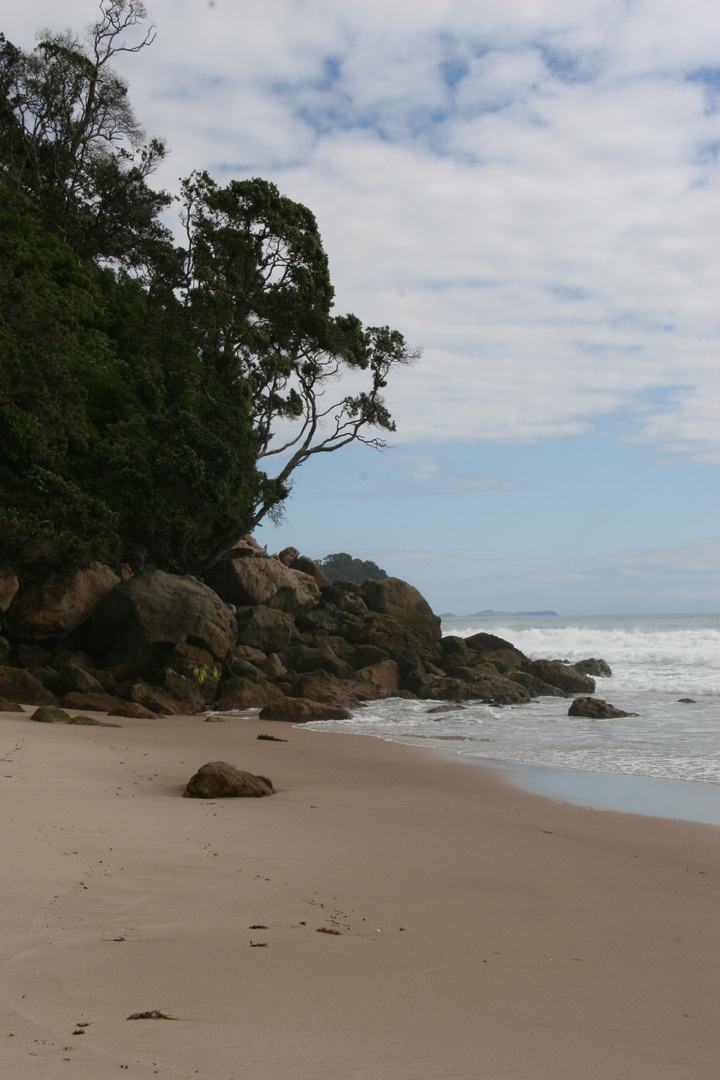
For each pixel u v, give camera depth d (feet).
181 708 89.35
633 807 44.50
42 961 16.84
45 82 131.03
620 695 117.50
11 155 127.44
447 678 110.22
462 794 47.75
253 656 109.50
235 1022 14.14
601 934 21.93
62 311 104.83
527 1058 13.39
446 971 17.95
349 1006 15.29
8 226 111.24
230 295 119.03
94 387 112.57
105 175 136.36
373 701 103.65
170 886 23.73
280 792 44.70
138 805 36.52
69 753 51.98
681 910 25.05
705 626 362.53
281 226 120.16
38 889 22.21
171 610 99.09
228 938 19.27
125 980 15.99
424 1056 13.17
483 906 24.17
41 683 86.89
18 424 91.30
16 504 91.45
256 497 118.42
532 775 55.11
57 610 96.53
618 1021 15.53
